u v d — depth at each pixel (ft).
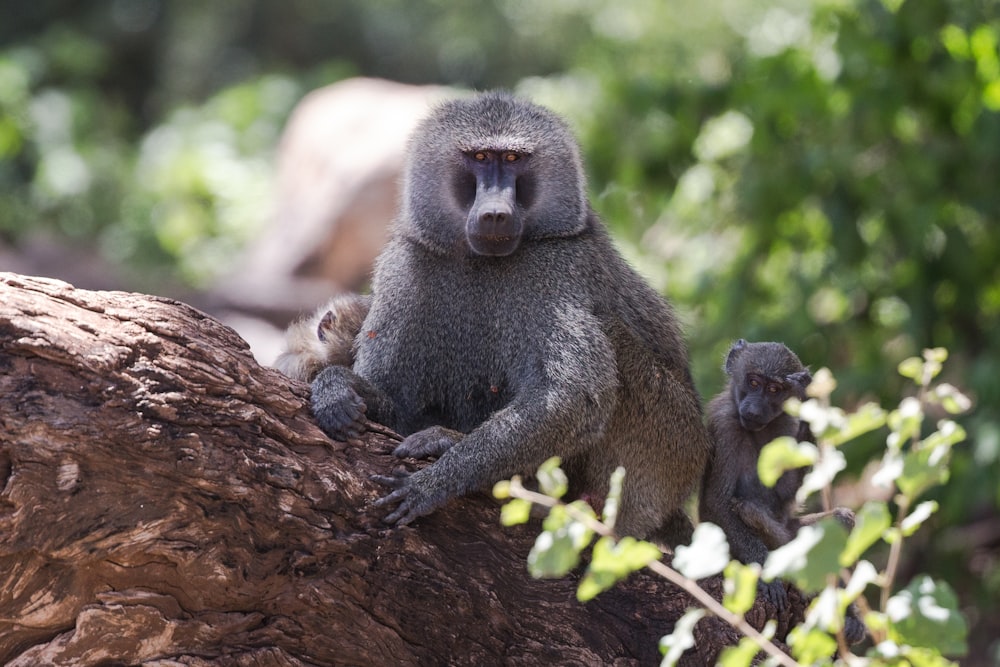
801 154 55.67
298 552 24.77
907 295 53.93
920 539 56.70
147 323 23.91
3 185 107.55
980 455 49.34
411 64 163.84
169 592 23.85
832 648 19.11
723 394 34.06
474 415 30.86
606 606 27.27
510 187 30.40
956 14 52.44
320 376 27.58
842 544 18.45
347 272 90.43
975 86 53.31
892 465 19.75
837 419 19.52
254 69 159.02
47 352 22.38
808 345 55.16
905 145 55.21
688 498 31.78
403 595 25.71
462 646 26.16
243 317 86.02
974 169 54.03
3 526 21.88
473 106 31.73
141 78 161.07
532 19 151.02
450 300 30.78
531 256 30.40
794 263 58.65
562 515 19.03
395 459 27.02
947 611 19.36
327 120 97.14
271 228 97.14
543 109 32.24
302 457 25.30
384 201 90.74
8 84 113.70
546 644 26.76
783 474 32.12
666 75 63.62
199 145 116.37
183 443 23.43
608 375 29.07
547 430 28.07
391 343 31.27
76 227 107.86
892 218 53.98
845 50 53.42
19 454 21.97
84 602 23.22
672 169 62.49
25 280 23.27
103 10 158.40
